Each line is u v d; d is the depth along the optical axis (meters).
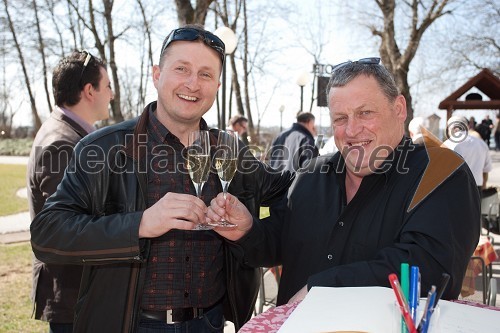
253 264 1.99
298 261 1.89
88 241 1.60
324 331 1.16
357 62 1.74
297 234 1.92
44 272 2.31
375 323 1.20
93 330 1.78
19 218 9.03
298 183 2.03
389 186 1.73
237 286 2.07
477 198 1.68
